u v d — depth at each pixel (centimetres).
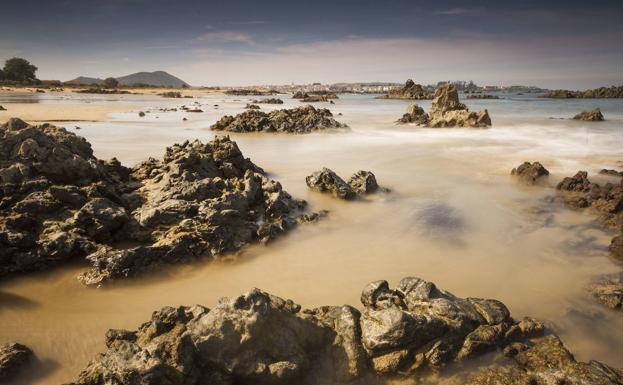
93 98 11381
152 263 1479
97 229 1577
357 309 1211
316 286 1428
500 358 1066
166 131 4800
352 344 1045
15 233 1430
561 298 1384
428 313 1118
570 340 1177
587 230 1944
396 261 1625
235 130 5125
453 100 6631
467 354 1053
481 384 984
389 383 998
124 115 6450
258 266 1567
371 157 3547
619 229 1927
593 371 970
